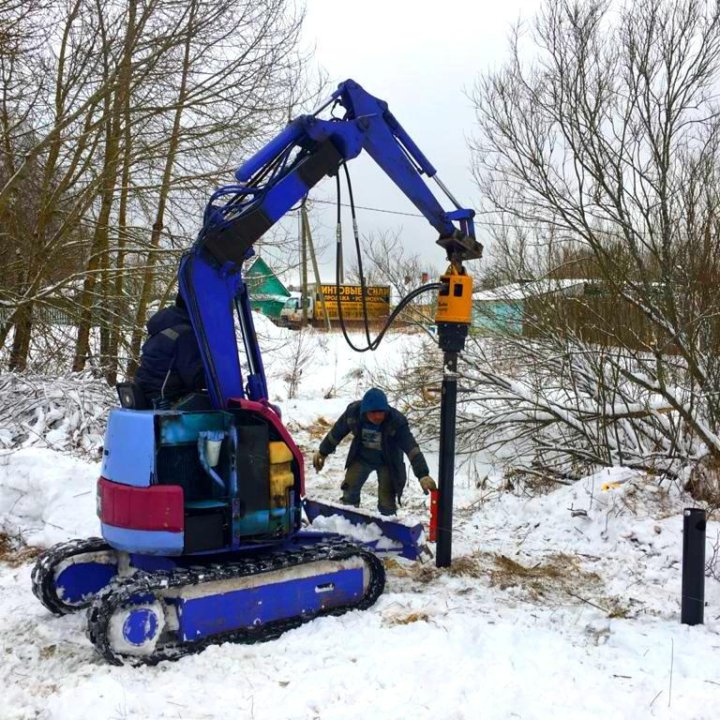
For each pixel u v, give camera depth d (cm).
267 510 474
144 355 488
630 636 448
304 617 473
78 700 362
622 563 612
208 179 1230
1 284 1138
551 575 580
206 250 484
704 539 477
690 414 746
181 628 424
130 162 1175
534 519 738
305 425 1305
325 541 515
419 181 571
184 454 463
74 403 1032
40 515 678
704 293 764
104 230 1224
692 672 401
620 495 704
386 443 655
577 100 811
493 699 366
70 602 487
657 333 809
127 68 1057
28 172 1110
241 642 445
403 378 1147
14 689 388
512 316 991
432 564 596
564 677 393
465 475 946
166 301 1337
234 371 489
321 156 520
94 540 504
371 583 507
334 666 409
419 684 386
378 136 550
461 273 583
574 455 870
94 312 1242
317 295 3067
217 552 461
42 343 1244
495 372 975
